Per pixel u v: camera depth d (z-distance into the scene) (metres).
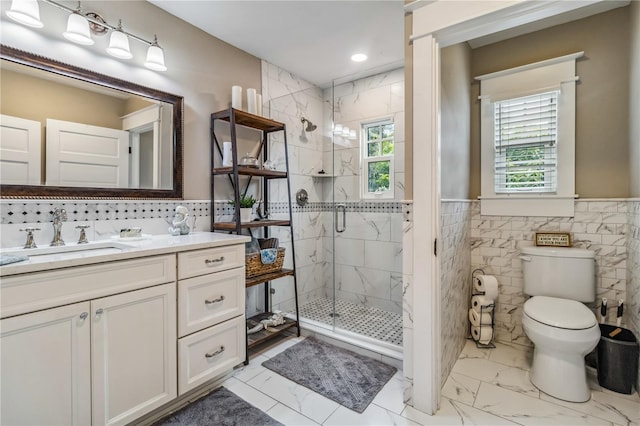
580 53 2.15
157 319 1.50
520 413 1.61
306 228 3.13
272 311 2.74
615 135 2.06
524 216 2.36
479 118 2.54
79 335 1.24
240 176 2.53
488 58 2.51
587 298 2.02
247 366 2.04
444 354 1.81
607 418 1.56
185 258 1.62
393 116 2.82
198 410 1.61
